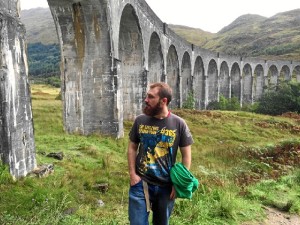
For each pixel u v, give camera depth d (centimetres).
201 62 4178
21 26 766
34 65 11812
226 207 596
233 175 973
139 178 380
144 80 2225
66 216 540
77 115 1648
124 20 2045
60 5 1491
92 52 1603
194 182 378
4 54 684
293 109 3756
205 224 538
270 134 2400
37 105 2795
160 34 2712
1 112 674
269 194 745
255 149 1417
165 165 378
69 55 1620
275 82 6550
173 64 3381
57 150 1180
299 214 652
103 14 1519
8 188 634
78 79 1630
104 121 1633
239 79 5450
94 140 1505
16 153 717
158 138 376
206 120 2616
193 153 1471
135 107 2252
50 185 711
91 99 1633
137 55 2216
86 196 707
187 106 3484
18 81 741
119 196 754
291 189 811
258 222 587
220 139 2125
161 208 378
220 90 5084
